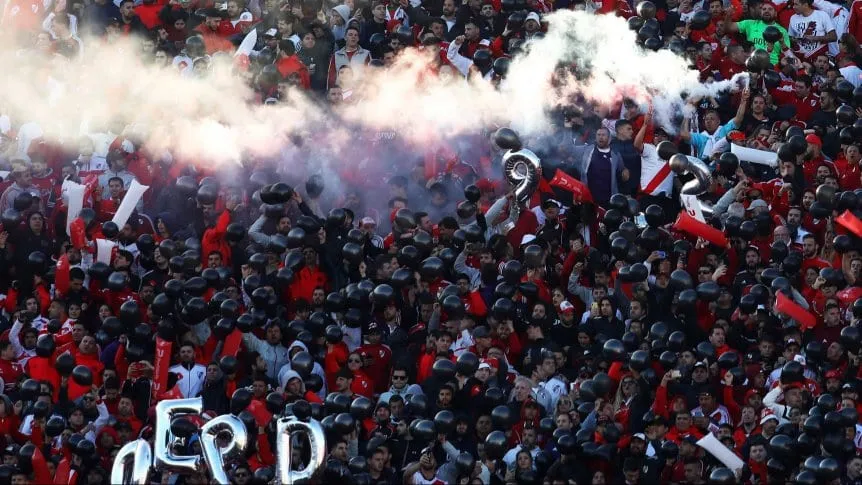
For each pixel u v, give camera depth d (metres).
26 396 58.72
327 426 56.56
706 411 58.03
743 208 65.38
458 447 56.88
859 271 62.72
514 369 60.53
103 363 60.66
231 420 56.12
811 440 55.66
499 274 62.94
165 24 73.94
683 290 60.66
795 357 59.53
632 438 56.25
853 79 73.00
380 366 60.62
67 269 62.75
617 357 58.56
